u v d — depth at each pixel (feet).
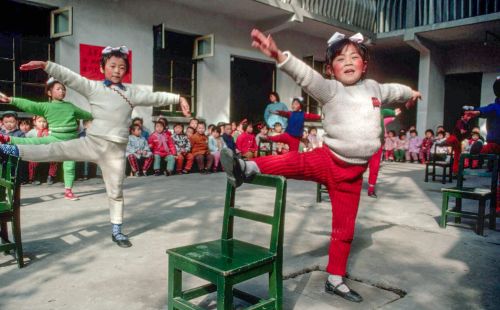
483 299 8.80
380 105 8.55
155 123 29.78
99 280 9.27
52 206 17.03
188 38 35.01
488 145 18.31
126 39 30.40
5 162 10.79
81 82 11.32
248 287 9.12
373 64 51.98
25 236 12.64
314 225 14.92
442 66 48.11
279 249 6.91
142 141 27.68
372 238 13.46
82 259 10.64
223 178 27.25
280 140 23.32
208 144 30.99
